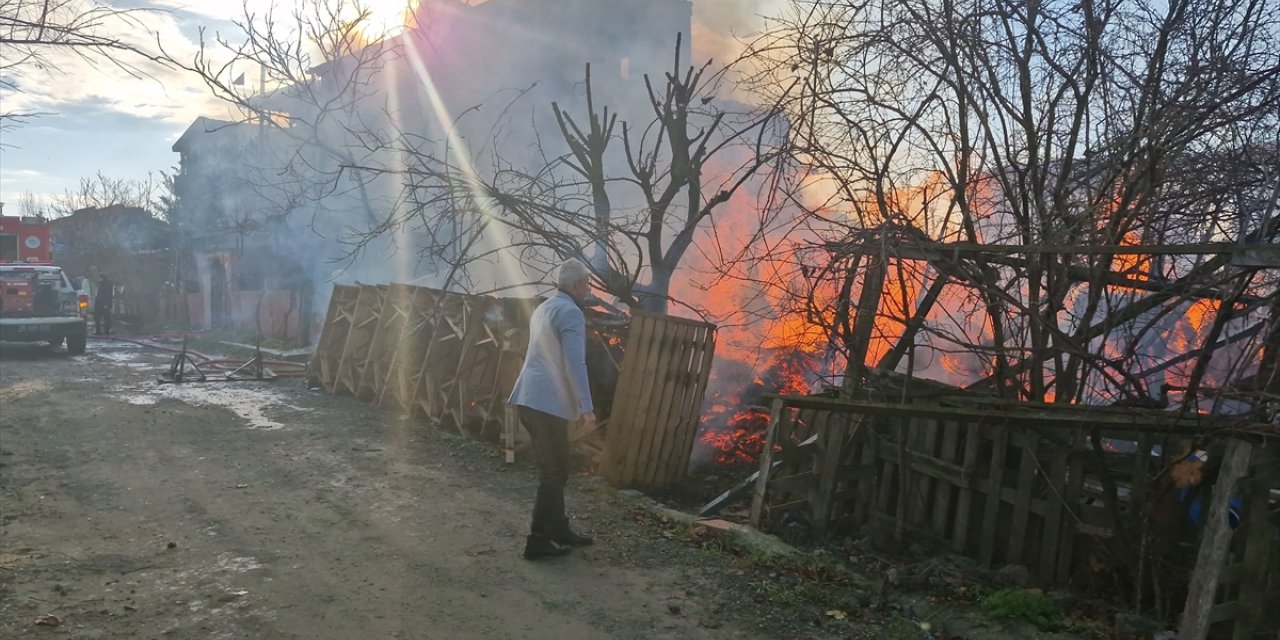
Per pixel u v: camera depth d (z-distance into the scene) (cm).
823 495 580
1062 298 534
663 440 761
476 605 459
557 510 542
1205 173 531
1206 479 424
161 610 440
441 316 998
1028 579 480
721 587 493
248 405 1143
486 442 894
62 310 1873
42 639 397
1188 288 462
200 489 695
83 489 688
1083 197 573
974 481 520
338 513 630
